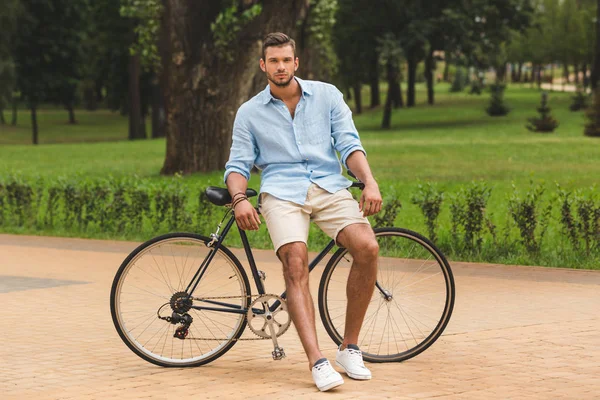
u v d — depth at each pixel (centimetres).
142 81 7319
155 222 1748
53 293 1120
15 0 5578
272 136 734
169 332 758
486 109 7281
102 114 11362
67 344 841
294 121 733
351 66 7256
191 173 2798
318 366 670
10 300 1075
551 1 11956
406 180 2792
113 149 4872
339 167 744
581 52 11631
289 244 710
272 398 651
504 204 2112
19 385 694
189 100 2777
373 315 772
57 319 961
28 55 6303
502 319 935
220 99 2772
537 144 4312
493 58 7144
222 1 2736
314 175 729
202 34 2747
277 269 1286
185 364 749
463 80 11806
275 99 735
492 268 1310
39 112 11744
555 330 877
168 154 2841
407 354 759
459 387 675
